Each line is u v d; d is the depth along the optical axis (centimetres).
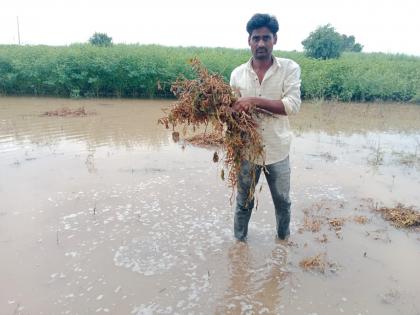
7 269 352
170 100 1523
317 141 869
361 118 1198
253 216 471
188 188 554
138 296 321
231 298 321
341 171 652
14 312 299
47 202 495
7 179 574
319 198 534
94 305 309
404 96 1592
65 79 1497
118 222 447
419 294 331
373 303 318
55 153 717
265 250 396
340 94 1617
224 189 552
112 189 544
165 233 425
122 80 1546
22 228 427
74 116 1100
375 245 412
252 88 353
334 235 432
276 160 368
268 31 334
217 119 332
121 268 359
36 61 1509
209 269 361
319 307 312
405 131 1015
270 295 326
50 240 404
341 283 345
